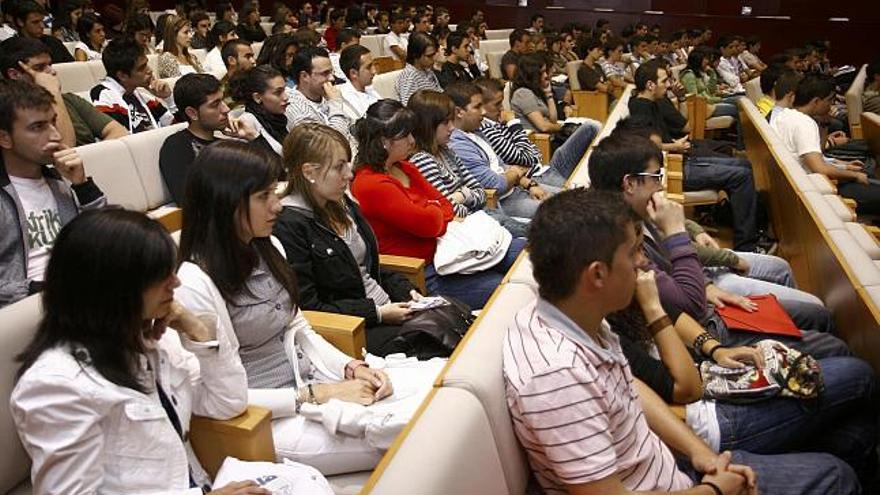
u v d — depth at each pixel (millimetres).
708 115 6895
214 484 1296
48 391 1093
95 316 1120
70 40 6449
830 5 10133
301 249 2055
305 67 3898
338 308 2090
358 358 1895
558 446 1168
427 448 993
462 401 1124
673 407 1676
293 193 2105
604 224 1209
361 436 1515
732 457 1549
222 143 1574
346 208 2268
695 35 10016
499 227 2742
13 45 3119
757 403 1677
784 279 2703
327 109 4004
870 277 2092
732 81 8320
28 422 1102
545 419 1172
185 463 1226
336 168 2066
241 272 1578
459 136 3408
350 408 1526
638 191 1979
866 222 3977
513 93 5246
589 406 1171
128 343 1149
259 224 1553
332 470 1537
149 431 1163
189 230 1560
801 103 4113
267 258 1679
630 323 1700
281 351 1725
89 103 3465
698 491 1339
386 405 1607
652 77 4426
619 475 1276
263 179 1525
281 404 1555
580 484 1158
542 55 5375
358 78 4504
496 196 3377
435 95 3070
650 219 2027
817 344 2061
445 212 2801
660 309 1657
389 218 2586
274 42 4648
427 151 3061
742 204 3996
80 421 1103
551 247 1229
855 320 2043
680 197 3049
